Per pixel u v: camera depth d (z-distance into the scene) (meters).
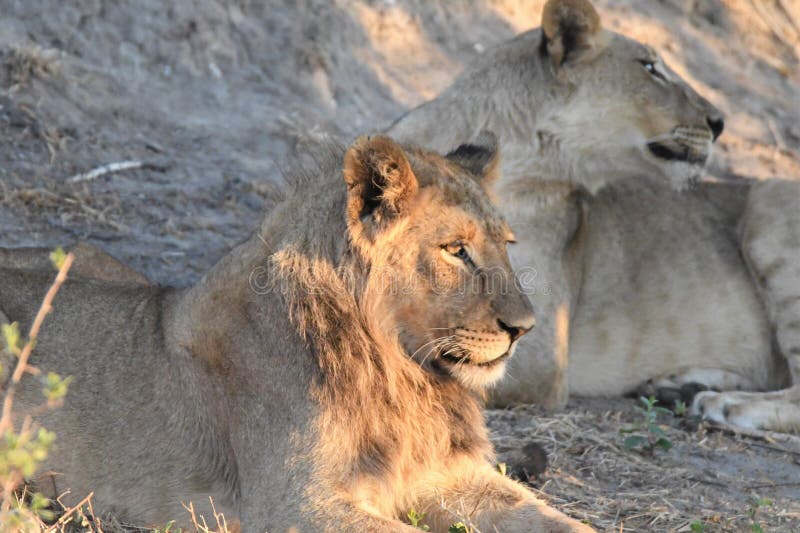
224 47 16.05
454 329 7.19
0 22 14.97
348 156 6.90
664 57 19.55
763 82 20.22
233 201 13.73
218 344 7.55
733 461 10.04
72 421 7.87
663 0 20.58
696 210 12.26
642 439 9.85
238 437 7.40
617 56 11.22
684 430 10.77
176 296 8.14
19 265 9.41
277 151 14.95
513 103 11.19
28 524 6.47
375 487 7.22
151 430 7.76
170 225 13.08
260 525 7.07
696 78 19.59
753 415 11.00
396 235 7.09
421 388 7.44
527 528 7.25
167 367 7.79
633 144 11.30
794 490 9.48
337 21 16.95
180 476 7.69
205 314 7.65
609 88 11.16
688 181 11.55
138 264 12.34
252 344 7.39
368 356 7.21
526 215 11.15
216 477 7.62
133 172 13.90
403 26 17.69
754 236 11.97
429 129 11.42
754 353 12.04
